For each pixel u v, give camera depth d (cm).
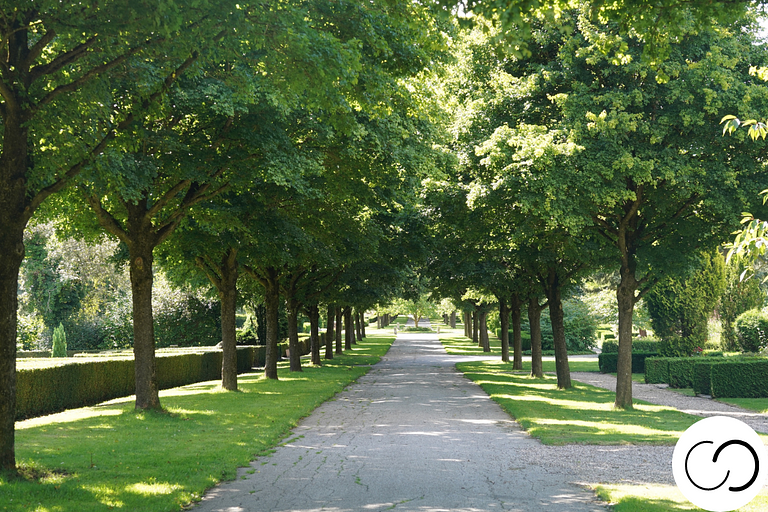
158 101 1014
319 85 873
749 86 1416
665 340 2983
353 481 818
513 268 2408
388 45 1035
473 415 1523
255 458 980
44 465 851
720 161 1412
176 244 1820
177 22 700
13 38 804
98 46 816
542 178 1413
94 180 982
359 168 1644
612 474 858
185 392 1980
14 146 798
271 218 1714
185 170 1272
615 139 1423
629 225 1695
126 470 848
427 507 686
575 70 1527
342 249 2258
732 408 1748
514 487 781
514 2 545
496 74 1719
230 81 988
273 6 792
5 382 789
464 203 1847
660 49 720
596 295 4994
